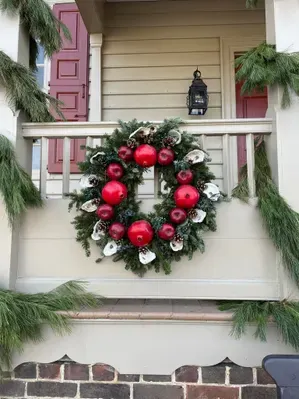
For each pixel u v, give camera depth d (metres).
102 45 3.37
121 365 1.51
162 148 1.57
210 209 1.55
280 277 1.56
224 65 3.31
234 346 1.49
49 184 3.27
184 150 1.57
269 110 1.70
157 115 3.32
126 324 1.52
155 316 1.50
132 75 3.37
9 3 1.68
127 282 1.60
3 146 1.53
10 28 1.71
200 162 1.57
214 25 3.35
